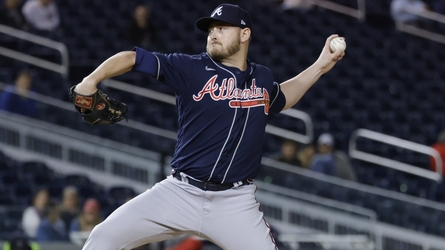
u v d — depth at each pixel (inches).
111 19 2374.5
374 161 1916.8
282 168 1456.7
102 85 1891.0
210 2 2620.6
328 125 2054.6
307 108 2154.3
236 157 583.2
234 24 581.3
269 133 1887.3
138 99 1911.9
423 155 1975.9
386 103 2263.8
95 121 563.2
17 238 1020.5
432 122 2220.7
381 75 2439.7
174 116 1888.5
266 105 596.1
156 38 2223.2
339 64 2453.2
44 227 1182.9
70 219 1200.2
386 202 1455.5
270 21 2625.5
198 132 577.9
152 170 1515.7
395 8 2773.1
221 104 576.1
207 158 579.5
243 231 587.5
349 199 1454.2
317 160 1574.8
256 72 600.4
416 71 2522.1
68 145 1582.2
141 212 578.6
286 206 1387.8
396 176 1870.1
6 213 1182.3
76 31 2223.2
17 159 1573.6
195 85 575.2
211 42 585.6
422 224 1440.7
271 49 2450.8
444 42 2743.6
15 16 2027.6
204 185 584.7
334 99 2219.5
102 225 577.0
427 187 1827.0
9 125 1577.3
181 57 578.2
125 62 556.4
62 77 1919.3
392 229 1423.5
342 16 2770.7
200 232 590.9
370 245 1315.2
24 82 1621.6
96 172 1572.3
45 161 1581.0
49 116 1636.3
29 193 1454.2
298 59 2401.6
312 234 1295.5
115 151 1560.0
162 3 2551.7
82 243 1188.5
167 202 583.5
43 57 1950.1
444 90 2422.5
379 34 2699.3
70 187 1402.6
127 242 580.7
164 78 571.8
